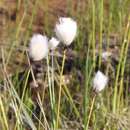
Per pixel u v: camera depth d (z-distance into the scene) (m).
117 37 5.09
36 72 4.50
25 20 5.72
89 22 4.77
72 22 2.46
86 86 3.35
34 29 5.69
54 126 2.85
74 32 2.46
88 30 4.64
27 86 4.25
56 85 4.18
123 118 3.63
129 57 4.64
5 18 5.84
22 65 4.72
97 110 3.58
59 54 4.86
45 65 4.59
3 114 2.78
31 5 5.87
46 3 5.65
